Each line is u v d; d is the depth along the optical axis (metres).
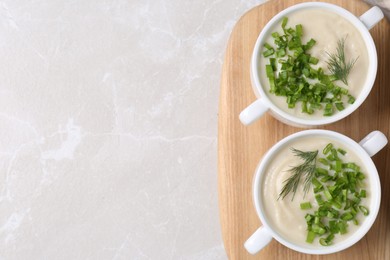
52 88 0.80
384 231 0.73
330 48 0.70
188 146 0.80
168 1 0.80
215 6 0.80
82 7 0.81
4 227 0.80
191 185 0.80
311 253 0.67
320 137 0.69
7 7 0.80
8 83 0.80
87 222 0.80
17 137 0.80
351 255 0.72
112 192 0.80
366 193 0.69
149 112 0.80
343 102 0.70
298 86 0.70
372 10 0.70
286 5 0.74
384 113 0.74
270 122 0.73
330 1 0.73
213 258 0.80
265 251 0.72
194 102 0.80
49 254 0.80
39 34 0.80
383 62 0.74
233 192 0.73
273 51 0.70
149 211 0.80
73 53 0.80
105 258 0.80
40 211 0.80
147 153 0.80
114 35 0.80
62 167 0.80
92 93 0.80
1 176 0.80
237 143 0.73
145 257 0.80
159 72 0.80
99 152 0.80
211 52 0.80
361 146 0.69
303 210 0.69
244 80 0.73
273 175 0.69
